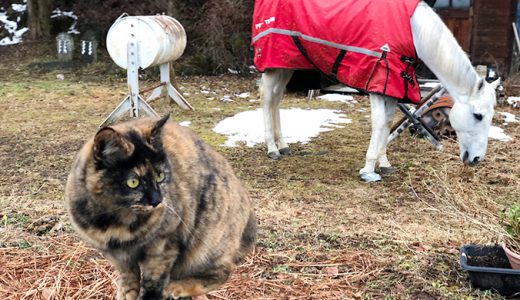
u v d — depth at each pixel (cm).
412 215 461
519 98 896
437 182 534
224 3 1142
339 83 556
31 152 621
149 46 728
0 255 364
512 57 1120
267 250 383
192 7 1209
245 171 569
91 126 738
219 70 1148
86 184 216
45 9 1309
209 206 244
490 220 442
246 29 1170
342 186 529
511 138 695
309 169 578
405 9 493
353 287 339
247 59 1170
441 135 685
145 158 216
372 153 539
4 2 1428
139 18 729
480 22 1080
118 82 1052
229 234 256
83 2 1341
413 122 627
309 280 345
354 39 499
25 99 891
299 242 399
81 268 348
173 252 233
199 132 710
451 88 510
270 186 526
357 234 416
